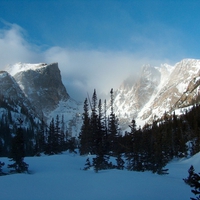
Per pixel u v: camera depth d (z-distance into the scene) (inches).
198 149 2669.8
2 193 800.3
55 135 3388.3
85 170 1481.3
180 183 971.9
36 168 1514.5
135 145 1630.2
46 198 748.0
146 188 872.9
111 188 881.5
